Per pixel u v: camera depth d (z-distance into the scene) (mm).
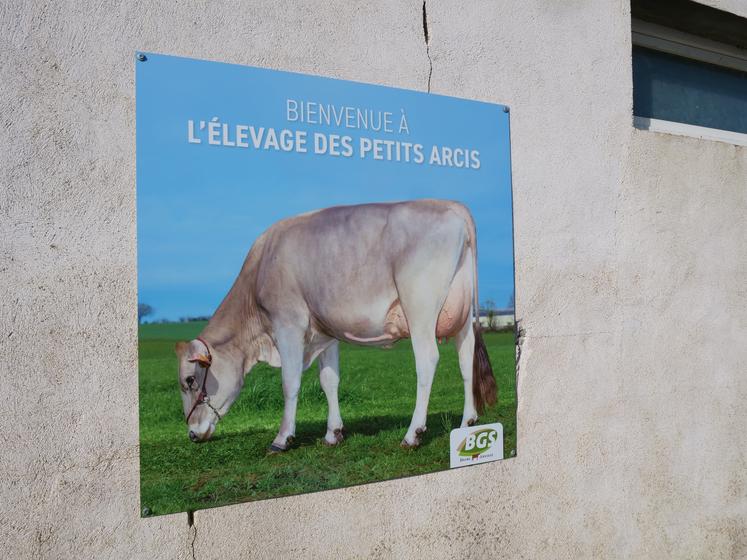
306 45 2299
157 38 2051
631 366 3143
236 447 2180
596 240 3037
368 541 2400
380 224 2453
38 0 1883
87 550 1926
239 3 2180
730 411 3508
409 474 2500
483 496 2674
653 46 3688
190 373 2098
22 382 1851
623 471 3104
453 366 2611
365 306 2430
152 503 2023
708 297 3430
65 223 1914
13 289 1845
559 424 2900
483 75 2707
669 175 3305
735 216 3553
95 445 1944
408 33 2518
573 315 2953
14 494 1833
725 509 3479
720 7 3467
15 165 1853
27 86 1869
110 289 1977
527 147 2826
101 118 1966
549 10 2912
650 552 3189
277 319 2258
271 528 2217
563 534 2898
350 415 2402
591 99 3039
